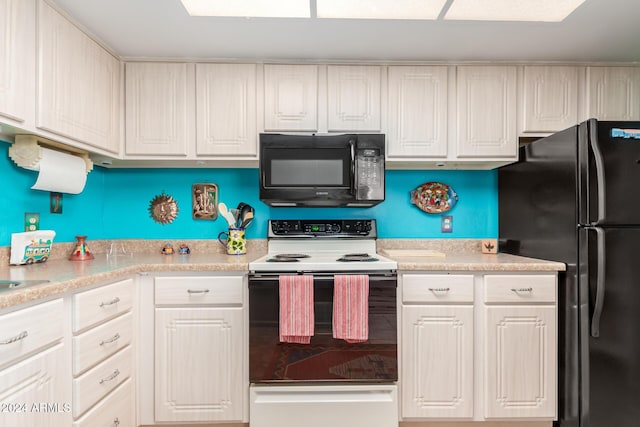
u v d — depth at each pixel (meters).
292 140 1.97
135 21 1.65
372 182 1.97
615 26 1.69
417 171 2.38
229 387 1.74
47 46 1.43
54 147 1.75
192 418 1.74
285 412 1.71
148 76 2.00
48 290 1.14
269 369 1.71
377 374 1.72
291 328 1.69
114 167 2.32
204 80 2.01
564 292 1.76
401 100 2.04
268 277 1.73
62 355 1.23
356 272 1.76
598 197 1.59
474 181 2.39
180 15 1.61
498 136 2.04
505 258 2.02
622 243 1.59
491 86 2.04
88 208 2.18
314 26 1.70
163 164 2.23
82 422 1.32
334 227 2.29
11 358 1.01
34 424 1.10
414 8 1.56
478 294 1.79
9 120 1.27
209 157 2.04
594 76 2.05
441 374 1.77
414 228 2.38
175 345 1.74
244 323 1.75
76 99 1.61
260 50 1.94
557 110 2.04
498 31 1.74
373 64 2.04
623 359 1.62
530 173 2.02
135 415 1.73
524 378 1.77
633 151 1.60
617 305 1.60
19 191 1.67
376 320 1.73
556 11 1.58
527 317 1.77
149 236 2.35
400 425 1.83
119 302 1.57
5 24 1.24
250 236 2.36
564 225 1.75
